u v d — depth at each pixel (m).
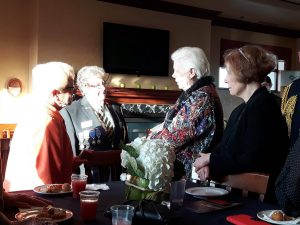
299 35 8.00
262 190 1.68
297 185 1.05
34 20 4.77
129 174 1.47
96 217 1.36
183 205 1.53
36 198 1.51
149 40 5.55
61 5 4.84
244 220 1.32
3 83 4.75
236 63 1.83
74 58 4.96
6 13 4.74
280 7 6.27
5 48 4.75
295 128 1.98
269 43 7.66
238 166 1.69
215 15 6.21
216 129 2.07
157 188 1.39
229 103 7.01
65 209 1.45
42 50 4.73
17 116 4.83
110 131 3.31
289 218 1.32
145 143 1.42
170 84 5.91
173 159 1.42
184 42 5.93
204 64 2.22
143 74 5.56
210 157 1.75
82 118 3.16
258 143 1.67
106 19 5.20
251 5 6.12
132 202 1.37
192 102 2.08
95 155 2.19
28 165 1.77
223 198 1.68
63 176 1.88
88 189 1.75
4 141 3.82
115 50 5.25
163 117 5.63
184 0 5.79
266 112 1.71
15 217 1.31
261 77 1.84
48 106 1.89
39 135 1.79
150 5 5.50
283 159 1.72
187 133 2.04
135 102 5.39
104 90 3.30
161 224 1.23
